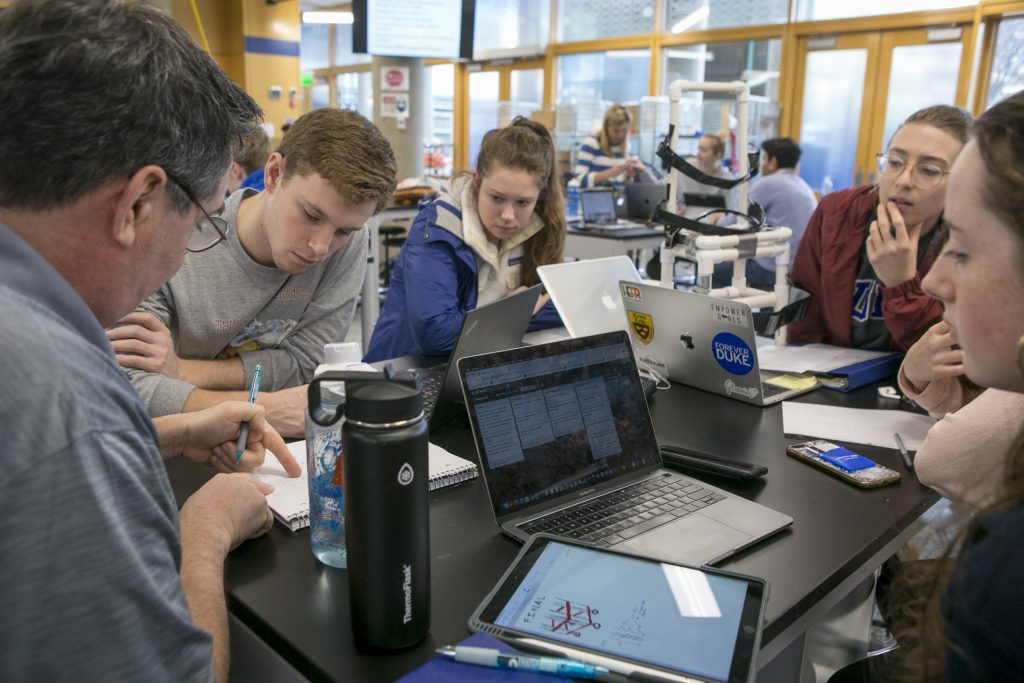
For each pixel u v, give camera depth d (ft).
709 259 5.71
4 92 1.78
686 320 5.07
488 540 3.03
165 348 4.48
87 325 1.87
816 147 22.39
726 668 2.12
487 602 2.44
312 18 21.84
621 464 3.50
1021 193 2.00
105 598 1.66
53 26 1.83
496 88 31.50
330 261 5.40
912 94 20.24
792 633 2.72
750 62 23.38
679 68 25.39
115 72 1.85
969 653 1.84
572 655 2.18
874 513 3.38
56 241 1.94
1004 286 2.14
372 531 2.18
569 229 16.02
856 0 20.81
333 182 4.20
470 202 6.53
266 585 2.68
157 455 1.94
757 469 3.69
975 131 2.17
